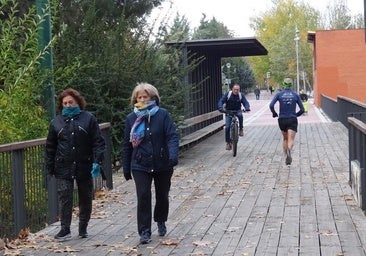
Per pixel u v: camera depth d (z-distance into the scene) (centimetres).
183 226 837
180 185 1191
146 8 1961
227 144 1733
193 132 2036
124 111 1445
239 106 1709
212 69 2503
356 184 962
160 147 748
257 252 687
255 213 903
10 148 769
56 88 1297
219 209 943
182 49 1683
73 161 766
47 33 1080
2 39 1060
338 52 5088
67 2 1478
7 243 759
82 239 782
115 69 1431
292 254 673
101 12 1744
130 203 1028
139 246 737
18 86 1041
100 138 775
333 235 754
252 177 1266
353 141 1033
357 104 2003
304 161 1509
